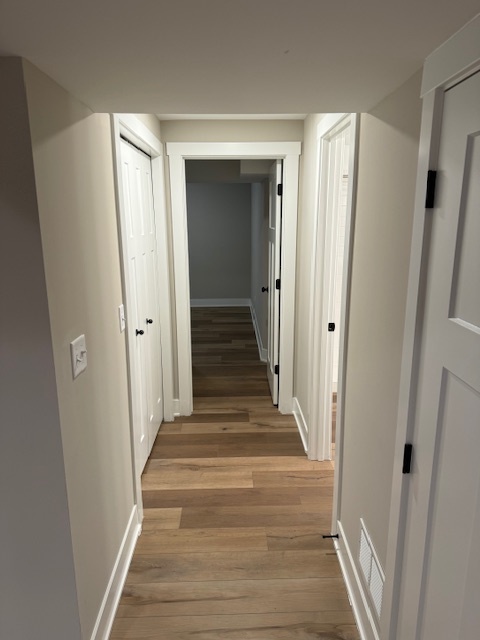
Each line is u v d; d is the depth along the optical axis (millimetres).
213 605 1833
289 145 3084
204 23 871
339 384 2047
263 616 1785
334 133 2266
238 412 3627
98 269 1658
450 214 1003
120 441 1970
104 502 1716
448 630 1051
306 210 2986
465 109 925
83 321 1483
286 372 3520
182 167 3152
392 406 1413
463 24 887
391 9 818
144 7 803
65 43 971
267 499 2518
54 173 1247
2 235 1144
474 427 924
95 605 1593
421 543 1196
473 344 914
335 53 1039
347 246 1858
